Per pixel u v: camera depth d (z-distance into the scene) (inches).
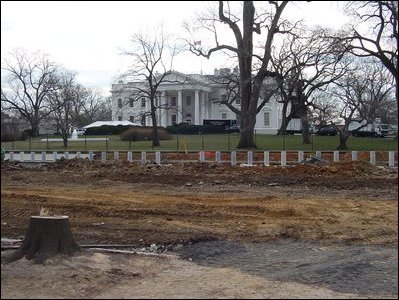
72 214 542.3
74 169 1054.4
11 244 362.0
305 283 309.7
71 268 295.4
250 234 450.0
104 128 3075.8
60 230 317.4
